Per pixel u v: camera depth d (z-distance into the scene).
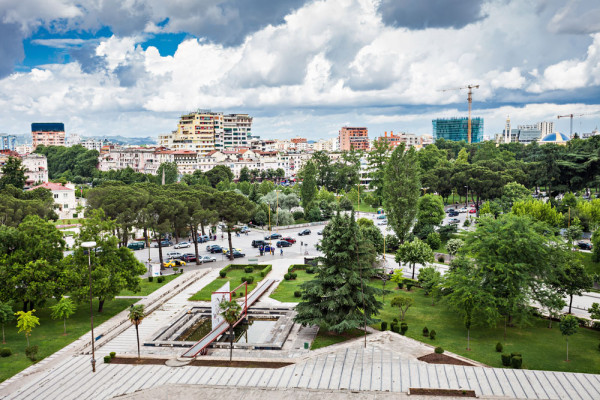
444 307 67.62
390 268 88.44
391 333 56.97
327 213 150.62
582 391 42.44
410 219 103.19
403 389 43.75
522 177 162.38
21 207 105.94
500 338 55.53
